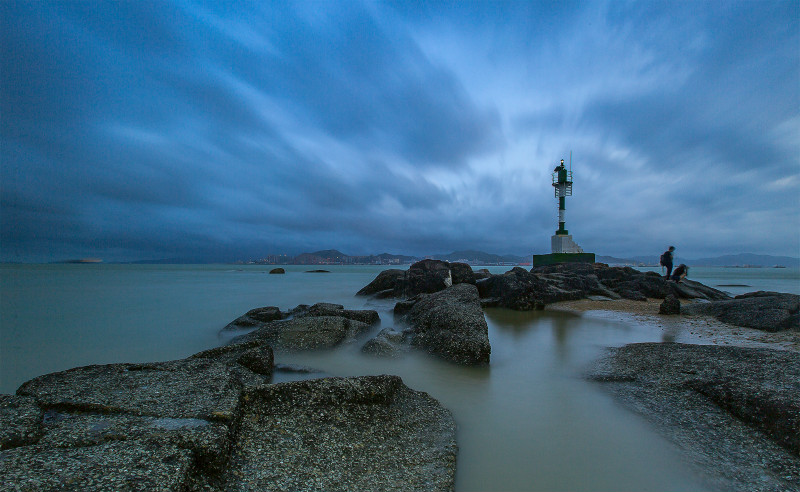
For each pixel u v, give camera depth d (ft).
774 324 41.68
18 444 12.60
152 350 36.01
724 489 13.44
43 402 15.70
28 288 107.04
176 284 127.54
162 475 10.89
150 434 13.10
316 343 33.94
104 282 135.23
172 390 17.46
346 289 108.88
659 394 21.72
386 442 15.66
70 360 32.68
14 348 36.70
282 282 141.69
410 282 78.38
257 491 11.96
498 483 14.14
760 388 18.86
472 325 33.06
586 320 50.52
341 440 15.30
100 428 13.61
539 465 15.29
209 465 12.42
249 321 44.42
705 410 19.15
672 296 54.95
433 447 15.76
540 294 69.36
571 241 149.28
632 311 58.59
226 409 15.51
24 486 9.89
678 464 15.10
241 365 25.03
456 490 13.71
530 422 19.13
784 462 14.52
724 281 181.47
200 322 51.37
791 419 16.02
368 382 18.74
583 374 26.43
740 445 15.94
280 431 15.34
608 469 14.98
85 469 10.85
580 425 18.76
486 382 25.39
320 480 12.85
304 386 17.84
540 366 28.96
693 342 36.40
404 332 37.24
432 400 20.52
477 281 77.71
